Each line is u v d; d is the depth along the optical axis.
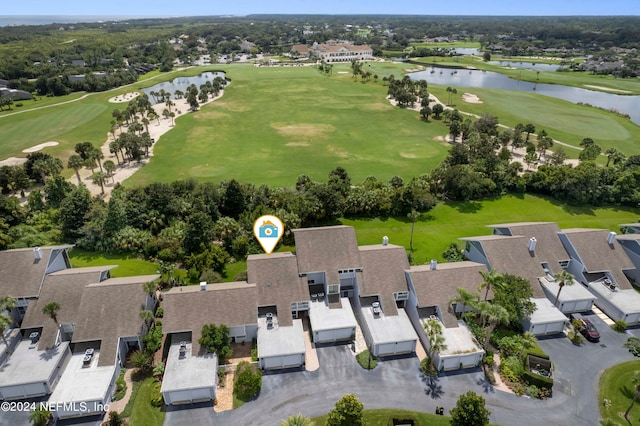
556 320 52.16
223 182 88.06
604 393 44.72
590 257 61.22
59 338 47.97
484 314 44.91
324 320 51.78
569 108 175.12
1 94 181.50
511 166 97.88
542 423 41.22
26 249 55.06
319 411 42.31
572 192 91.25
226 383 45.44
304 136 135.75
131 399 43.09
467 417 36.44
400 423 40.91
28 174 98.06
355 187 91.69
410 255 68.00
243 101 182.88
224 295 50.69
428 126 150.00
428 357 48.84
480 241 61.62
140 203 77.62
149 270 65.62
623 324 53.62
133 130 128.25
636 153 121.88
